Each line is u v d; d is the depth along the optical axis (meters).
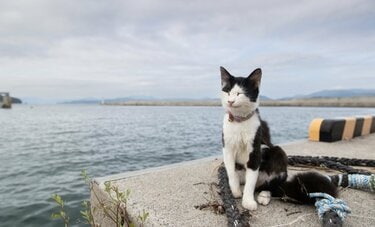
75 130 6.61
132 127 7.33
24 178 2.27
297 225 0.69
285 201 0.82
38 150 3.68
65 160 3.01
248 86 0.79
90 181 1.00
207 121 9.62
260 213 0.75
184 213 0.75
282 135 4.89
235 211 0.70
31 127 7.66
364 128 2.07
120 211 0.77
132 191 0.89
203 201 0.83
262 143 0.85
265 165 0.85
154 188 0.93
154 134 5.55
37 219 1.47
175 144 4.14
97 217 0.89
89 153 3.43
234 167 0.84
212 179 1.03
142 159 3.06
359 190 0.91
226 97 0.81
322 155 1.38
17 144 4.27
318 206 0.72
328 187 0.80
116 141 4.52
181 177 1.05
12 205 1.65
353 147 1.60
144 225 0.70
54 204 1.66
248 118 0.79
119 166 2.73
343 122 1.82
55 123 9.27
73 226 1.37
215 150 3.60
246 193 0.79
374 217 0.73
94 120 10.88
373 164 1.15
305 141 1.78
